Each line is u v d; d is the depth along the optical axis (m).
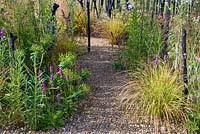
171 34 5.21
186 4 4.98
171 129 4.19
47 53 5.25
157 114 4.32
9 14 5.29
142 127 4.26
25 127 4.20
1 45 4.81
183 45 4.32
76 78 4.87
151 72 4.68
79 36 7.96
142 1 5.94
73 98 4.65
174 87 4.44
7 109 4.31
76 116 4.48
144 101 4.43
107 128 4.24
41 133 4.11
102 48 7.31
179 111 4.25
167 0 5.40
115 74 5.79
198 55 4.57
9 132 4.11
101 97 4.98
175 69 4.69
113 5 8.66
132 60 5.73
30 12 5.50
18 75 4.10
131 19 6.12
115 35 7.50
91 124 4.31
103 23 8.34
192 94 4.34
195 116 4.18
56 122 4.23
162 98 4.33
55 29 5.85
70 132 4.14
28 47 5.05
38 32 5.48
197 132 4.14
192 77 4.39
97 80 5.57
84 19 8.27
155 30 5.58
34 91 4.13
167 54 5.20
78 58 6.61
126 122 4.36
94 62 6.40
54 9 5.89
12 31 5.17
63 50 6.02
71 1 7.37
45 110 4.28
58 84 4.55
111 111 4.60
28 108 4.18
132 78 5.30
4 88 4.36
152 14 5.86
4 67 4.59
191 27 4.89
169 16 5.40
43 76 4.88
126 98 4.79
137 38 5.71
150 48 5.45
